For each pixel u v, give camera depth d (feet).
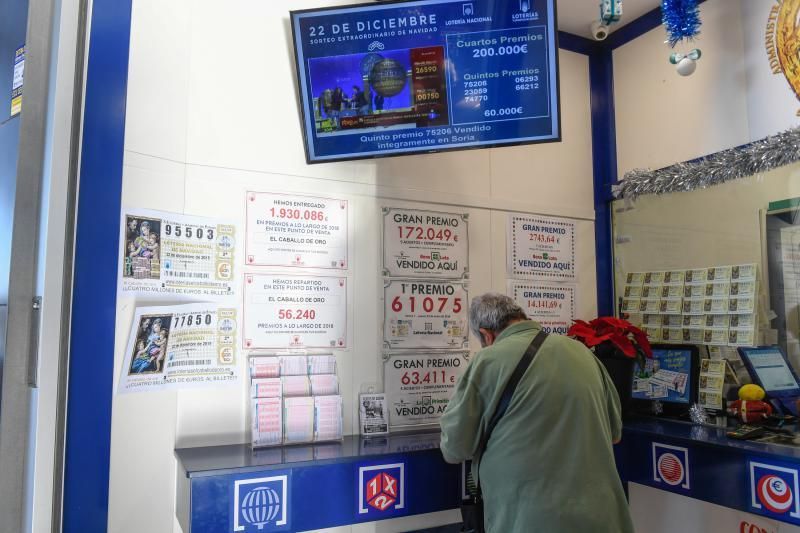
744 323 8.17
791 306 7.63
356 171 8.36
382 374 8.29
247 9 7.80
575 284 10.15
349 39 7.43
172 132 7.06
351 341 8.08
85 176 6.07
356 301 8.18
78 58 6.19
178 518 6.48
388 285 8.45
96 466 5.91
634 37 10.18
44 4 6.08
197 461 6.22
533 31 7.39
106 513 5.93
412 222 8.73
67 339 5.88
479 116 7.47
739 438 6.93
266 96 7.82
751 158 7.99
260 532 5.98
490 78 7.45
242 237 7.47
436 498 6.93
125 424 6.38
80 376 5.88
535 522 5.34
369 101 7.54
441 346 8.75
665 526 9.02
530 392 5.72
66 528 5.71
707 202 8.80
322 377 7.54
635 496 9.55
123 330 6.40
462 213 9.17
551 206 10.04
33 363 5.72
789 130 7.48
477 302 6.90
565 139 10.37
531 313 9.66
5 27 6.61
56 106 5.95
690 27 8.23
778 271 7.80
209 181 7.30
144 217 6.66
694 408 8.33
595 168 10.66
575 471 5.46
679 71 8.33
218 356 7.14
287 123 7.93
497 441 5.76
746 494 6.43
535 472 5.48
